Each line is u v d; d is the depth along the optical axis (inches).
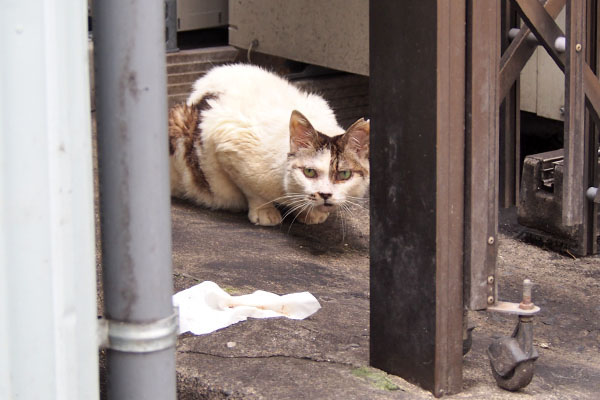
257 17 284.2
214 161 204.5
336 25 262.8
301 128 185.0
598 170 183.6
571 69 112.8
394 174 101.3
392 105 99.7
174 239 179.8
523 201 197.5
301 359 112.5
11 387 69.2
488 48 94.9
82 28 69.4
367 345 118.6
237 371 107.5
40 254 68.3
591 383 118.4
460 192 97.8
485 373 115.3
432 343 101.0
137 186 74.6
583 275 180.7
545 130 262.5
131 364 77.4
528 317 103.1
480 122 96.1
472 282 100.0
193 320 121.7
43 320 69.4
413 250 101.0
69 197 69.6
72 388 72.2
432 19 92.7
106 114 73.9
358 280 165.8
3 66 65.1
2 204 66.4
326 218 206.2
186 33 313.6
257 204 202.8
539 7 111.9
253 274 160.1
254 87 207.9
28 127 66.5
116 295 76.6
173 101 268.8
